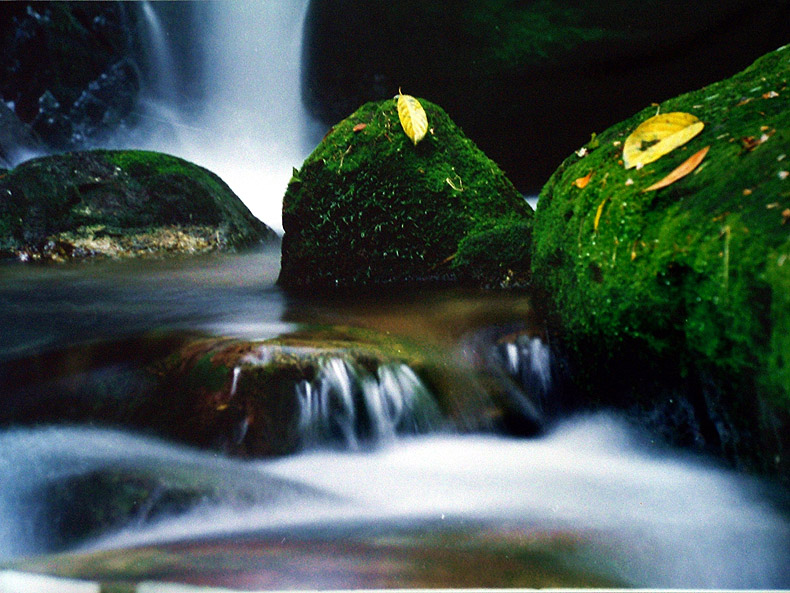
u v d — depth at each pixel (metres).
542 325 3.33
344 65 13.91
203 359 3.23
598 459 2.89
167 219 7.10
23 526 2.68
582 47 11.95
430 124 4.95
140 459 2.92
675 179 2.62
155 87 16.06
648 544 2.14
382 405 3.20
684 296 2.39
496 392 3.36
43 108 14.12
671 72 12.19
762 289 2.06
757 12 11.78
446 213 4.73
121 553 2.16
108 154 7.36
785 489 2.18
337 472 2.93
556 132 12.64
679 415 2.62
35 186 6.85
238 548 2.18
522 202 5.00
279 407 3.06
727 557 2.11
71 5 14.72
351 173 4.80
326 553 2.08
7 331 3.90
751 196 2.28
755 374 2.16
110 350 3.48
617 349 2.74
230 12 15.65
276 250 7.42
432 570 1.95
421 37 12.84
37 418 3.28
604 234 2.75
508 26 12.27
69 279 5.57
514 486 2.72
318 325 3.83
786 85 2.85
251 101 15.57
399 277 4.77
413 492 2.72
